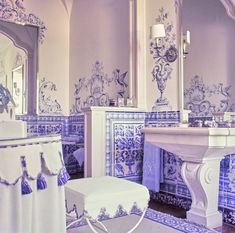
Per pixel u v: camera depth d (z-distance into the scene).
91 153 3.18
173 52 3.21
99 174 3.20
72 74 4.70
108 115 3.28
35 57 4.47
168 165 3.27
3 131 1.11
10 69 4.29
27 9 4.41
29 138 1.09
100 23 4.18
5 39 4.27
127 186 1.88
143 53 3.53
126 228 2.39
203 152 2.27
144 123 3.53
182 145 2.33
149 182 3.32
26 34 4.42
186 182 2.55
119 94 3.84
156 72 3.39
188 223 2.53
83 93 4.47
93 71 4.29
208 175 2.46
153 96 3.44
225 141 2.15
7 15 4.25
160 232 2.31
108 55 4.03
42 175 1.13
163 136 2.48
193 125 2.95
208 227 2.44
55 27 4.67
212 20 2.90
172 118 3.21
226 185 2.72
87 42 4.41
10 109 1.29
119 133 3.36
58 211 1.21
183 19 3.14
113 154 3.32
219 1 2.85
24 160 1.05
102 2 4.15
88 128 3.24
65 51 4.72
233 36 2.73
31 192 1.06
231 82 2.72
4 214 0.98
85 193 1.71
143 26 3.53
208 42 2.92
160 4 3.36
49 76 4.59
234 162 2.66
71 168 4.66
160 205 3.18
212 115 2.86
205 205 2.51
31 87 4.44
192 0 3.07
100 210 1.69
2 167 0.99
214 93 2.86
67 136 4.48
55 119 4.63
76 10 4.65
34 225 1.09
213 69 2.88
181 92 3.12
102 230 2.32
